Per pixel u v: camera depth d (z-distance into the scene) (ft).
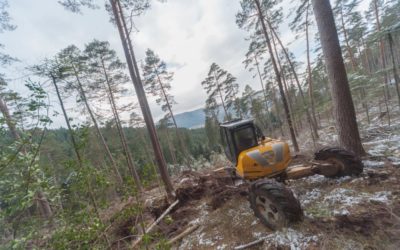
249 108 95.25
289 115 32.35
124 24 24.26
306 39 41.01
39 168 6.63
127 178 8.23
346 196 11.16
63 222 7.04
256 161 12.81
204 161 55.57
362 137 25.11
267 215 11.05
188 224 15.28
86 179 7.56
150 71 58.54
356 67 48.80
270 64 73.82
